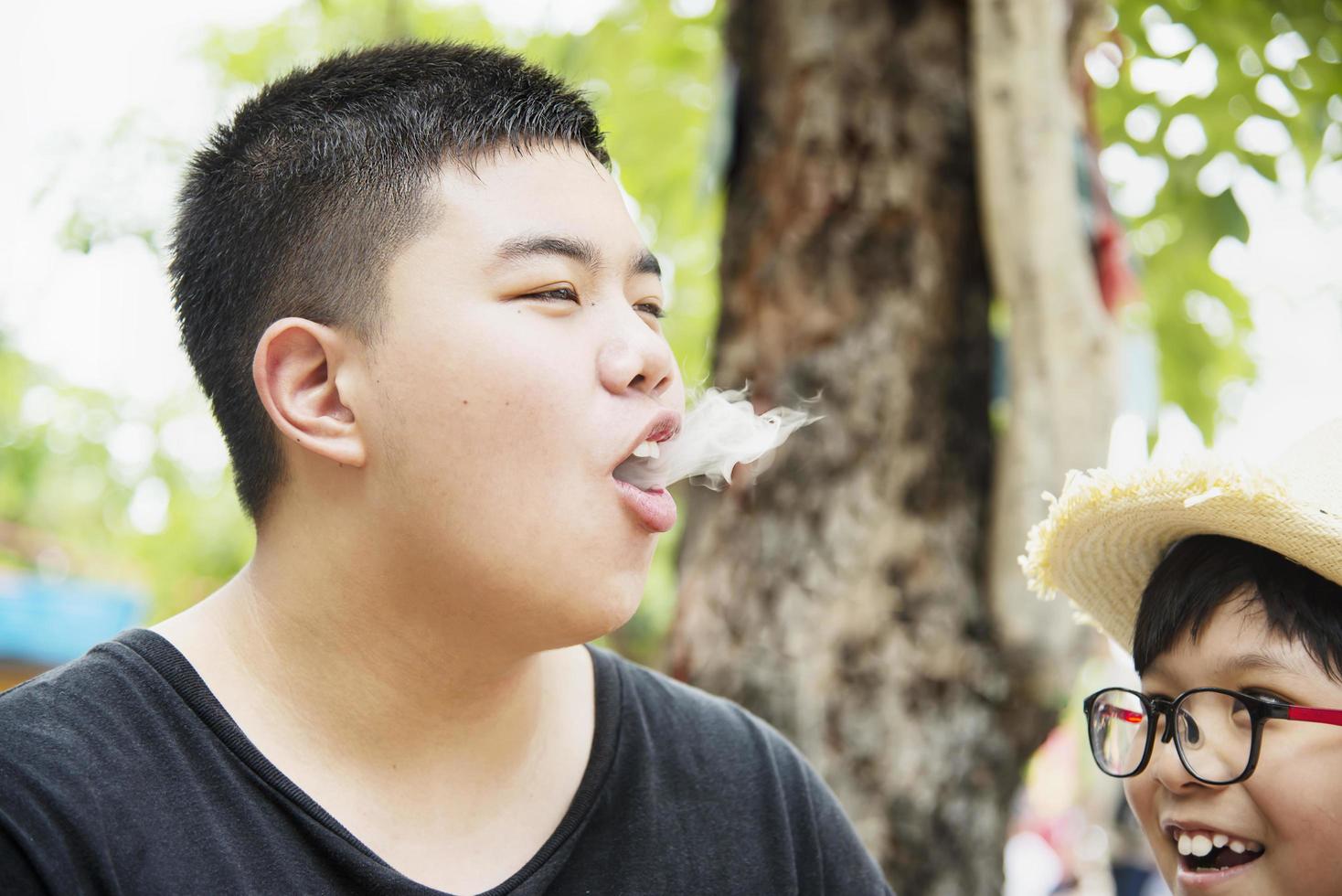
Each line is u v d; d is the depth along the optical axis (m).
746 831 1.34
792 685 2.22
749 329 2.40
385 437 1.13
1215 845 1.23
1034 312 2.21
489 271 1.12
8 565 8.20
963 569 2.30
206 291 1.25
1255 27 2.73
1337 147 2.81
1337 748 1.16
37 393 6.79
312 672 1.18
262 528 1.23
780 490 2.31
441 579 1.13
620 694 1.36
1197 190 2.86
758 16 2.49
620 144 3.59
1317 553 1.17
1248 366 3.26
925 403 2.32
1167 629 1.29
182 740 1.13
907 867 2.19
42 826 1.02
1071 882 6.33
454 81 1.21
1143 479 1.28
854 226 2.35
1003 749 2.29
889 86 2.38
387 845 1.16
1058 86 2.22
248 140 1.26
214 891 1.07
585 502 1.12
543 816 1.24
